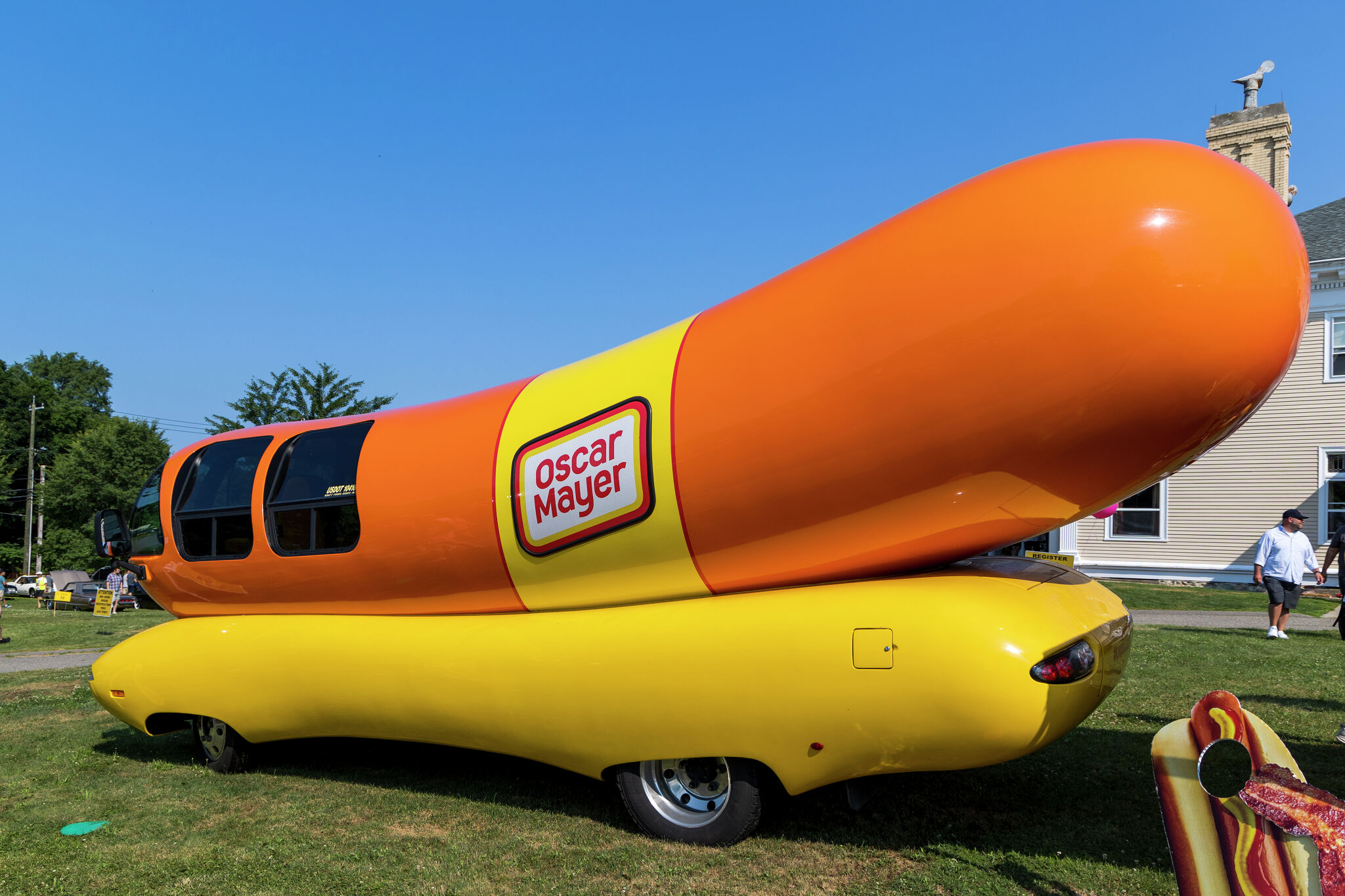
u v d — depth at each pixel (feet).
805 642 11.53
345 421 18.04
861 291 11.28
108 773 18.62
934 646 10.71
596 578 13.92
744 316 12.69
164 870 12.79
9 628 57.06
